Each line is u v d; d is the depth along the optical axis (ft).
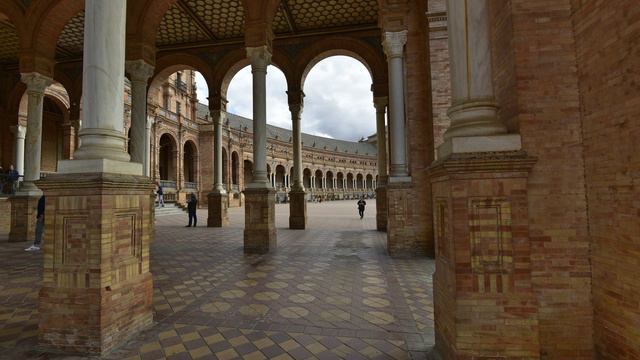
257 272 22.94
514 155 9.41
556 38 10.34
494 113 10.42
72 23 44.55
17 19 36.99
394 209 28.89
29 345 12.09
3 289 18.88
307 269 23.82
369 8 43.60
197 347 11.75
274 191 32.17
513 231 9.46
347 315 14.76
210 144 121.19
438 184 11.19
